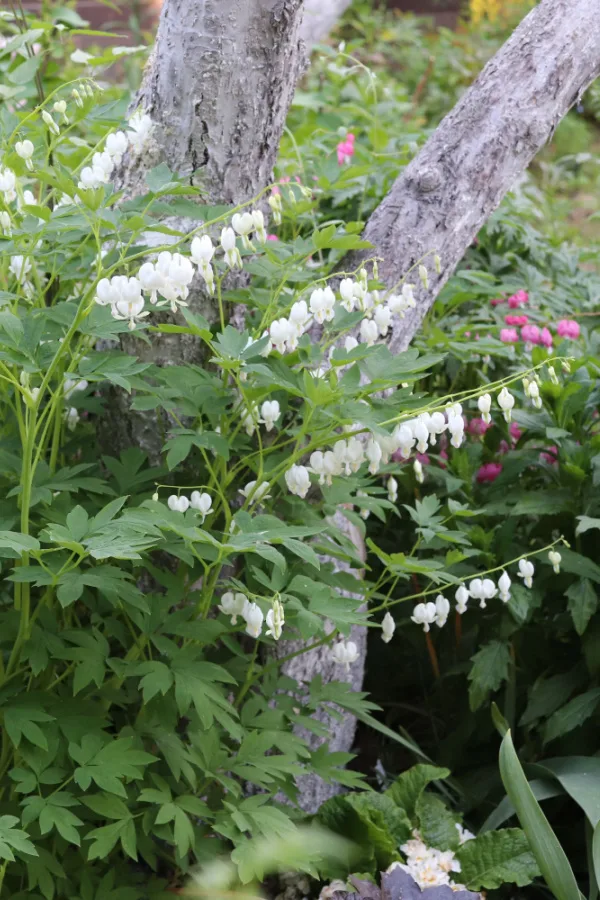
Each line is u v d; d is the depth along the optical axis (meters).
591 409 3.14
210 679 2.07
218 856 2.38
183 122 2.43
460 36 11.42
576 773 2.62
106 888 2.16
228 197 2.52
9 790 2.21
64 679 2.32
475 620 3.12
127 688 2.29
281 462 2.27
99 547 1.70
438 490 3.36
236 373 2.15
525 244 4.65
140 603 1.94
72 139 2.93
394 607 3.38
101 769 1.92
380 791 3.10
